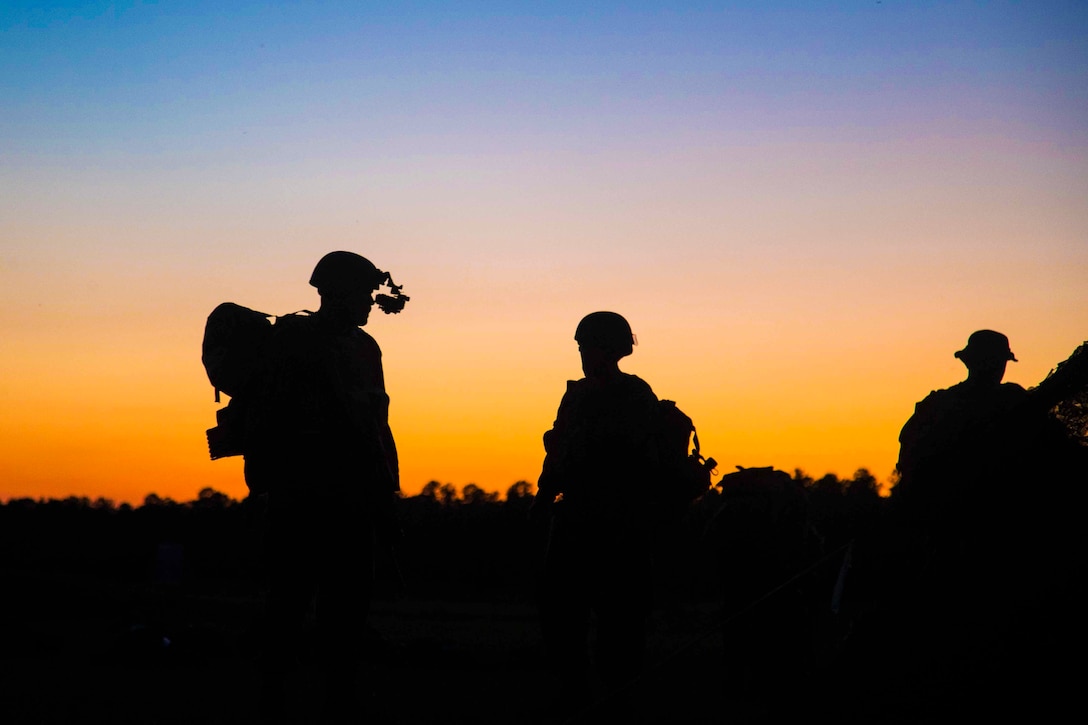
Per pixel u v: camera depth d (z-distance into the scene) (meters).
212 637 9.04
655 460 5.82
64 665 8.13
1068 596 3.79
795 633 5.54
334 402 5.57
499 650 9.39
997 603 3.82
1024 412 3.99
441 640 10.30
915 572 4.03
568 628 5.91
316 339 5.64
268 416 5.54
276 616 5.47
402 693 7.28
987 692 3.78
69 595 13.82
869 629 3.92
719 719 5.85
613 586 5.81
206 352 5.69
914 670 3.85
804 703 3.96
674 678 7.54
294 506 5.46
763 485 7.09
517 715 6.28
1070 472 3.92
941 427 4.25
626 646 5.82
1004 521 3.90
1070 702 3.71
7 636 8.97
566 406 6.00
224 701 6.46
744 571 7.05
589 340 5.98
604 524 5.78
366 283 5.85
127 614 13.09
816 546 6.98
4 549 30.23
